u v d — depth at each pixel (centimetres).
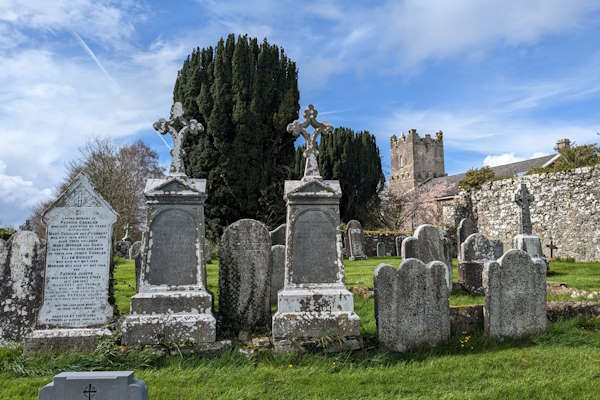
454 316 620
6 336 645
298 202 607
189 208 598
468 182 3005
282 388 450
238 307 646
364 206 2970
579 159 2914
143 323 552
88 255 597
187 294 570
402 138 6700
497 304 620
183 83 2450
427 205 3522
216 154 2295
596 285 985
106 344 542
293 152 2552
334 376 484
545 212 1830
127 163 3428
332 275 593
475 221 2188
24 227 1360
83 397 310
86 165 3131
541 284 646
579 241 1700
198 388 446
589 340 612
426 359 545
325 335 560
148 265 578
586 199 1691
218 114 2283
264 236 661
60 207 600
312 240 601
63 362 521
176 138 633
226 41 2386
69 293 586
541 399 421
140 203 3731
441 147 6650
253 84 2352
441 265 601
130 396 311
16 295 656
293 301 573
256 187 2312
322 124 650
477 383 463
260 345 562
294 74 2550
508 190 2006
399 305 574
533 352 562
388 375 486
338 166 2883
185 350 542
